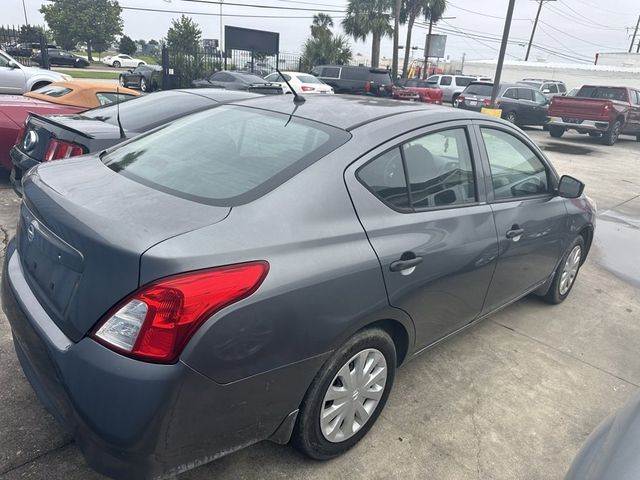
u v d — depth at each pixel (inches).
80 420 69.4
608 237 268.5
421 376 128.1
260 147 96.0
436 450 103.7
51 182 92.0
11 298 86.7
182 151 100.8
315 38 1242.6
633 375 138.6
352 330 87.9
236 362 72.4
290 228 80.4
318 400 87.7
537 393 126.0
